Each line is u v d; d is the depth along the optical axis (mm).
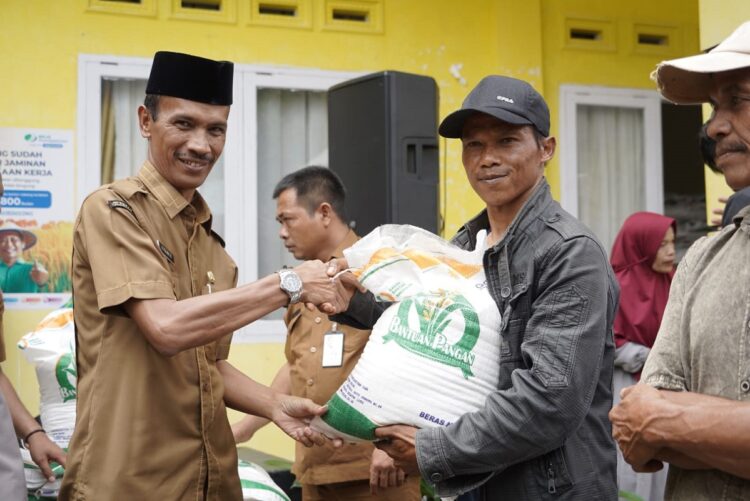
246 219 5992
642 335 4863
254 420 4012
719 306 1946
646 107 6816
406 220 4352
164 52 2598
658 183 6863
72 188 5672
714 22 4793
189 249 2656
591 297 2367
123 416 2461
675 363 2045
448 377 2406
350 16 6293
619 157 6832
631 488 4711
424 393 2402
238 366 5836
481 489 2500
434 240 2592
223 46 5957
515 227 2514
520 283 2463
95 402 2492
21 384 5484
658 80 2135
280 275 2561
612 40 6750
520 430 2311
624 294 4918
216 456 2619
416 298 2484
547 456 2422
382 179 4363
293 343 3543
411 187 4371
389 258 2551
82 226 2559
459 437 2344
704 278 2018
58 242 5633
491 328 2451
